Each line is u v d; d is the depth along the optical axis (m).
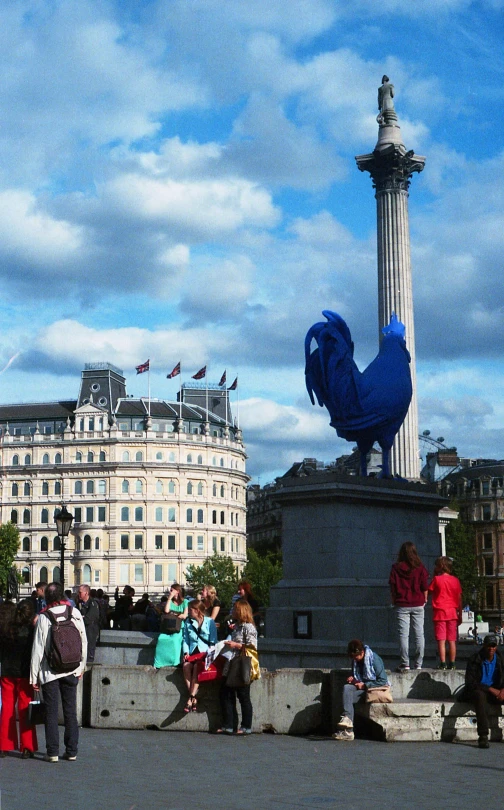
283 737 16.64
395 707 16.17
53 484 133.00
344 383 25.20
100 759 14.45
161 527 131.00
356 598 23.78
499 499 128.75
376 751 15.16
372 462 114.62
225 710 16.91
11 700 15.03
